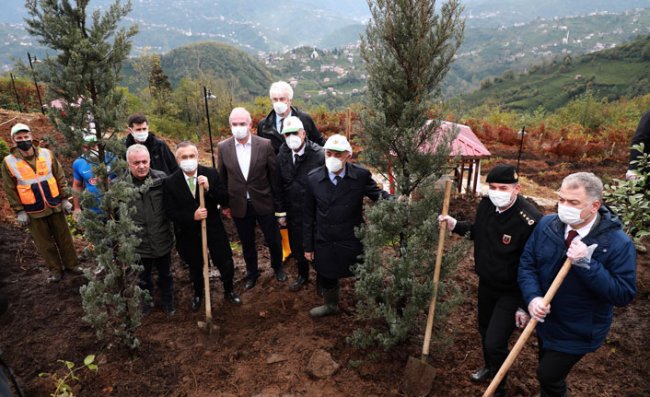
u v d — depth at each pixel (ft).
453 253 10.91
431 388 10.57
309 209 13.12
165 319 14.24
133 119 14.98
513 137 55.62
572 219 7.68
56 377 11.46
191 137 70.03
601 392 10.64
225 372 11.66
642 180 15.51
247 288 15.93
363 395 10.61
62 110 11.08
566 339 8.40
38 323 13.88
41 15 10.52
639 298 14.65
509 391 10.61
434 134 11.36
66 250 16.65
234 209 14.92
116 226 11.48
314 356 11.78
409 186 11.33
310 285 16.10
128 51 11.34
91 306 11.07
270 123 16.42
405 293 11.07
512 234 9.27
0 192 23.82
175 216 13.05
